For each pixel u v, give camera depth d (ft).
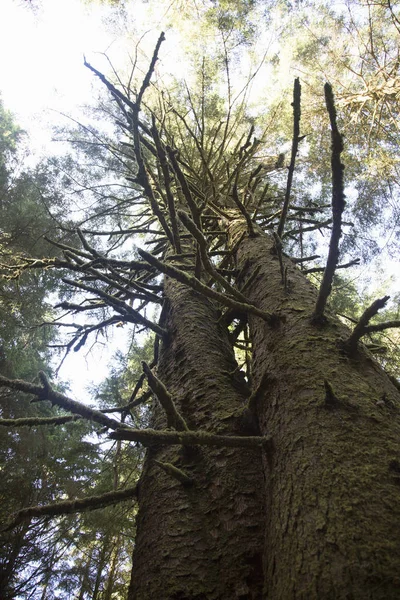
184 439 3.35
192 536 3.98
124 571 27.63
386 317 18.58
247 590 3.37
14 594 18.71
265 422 4.22
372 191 18.17
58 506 4.32
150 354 21.89
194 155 17.33
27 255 19.97
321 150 19.26
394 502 2.77
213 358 6.46
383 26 19.06
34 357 25.85
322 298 4.46
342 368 4.09
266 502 3.66
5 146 24.16
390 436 3.31
